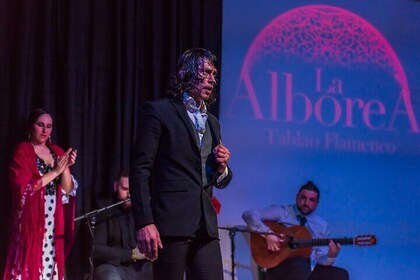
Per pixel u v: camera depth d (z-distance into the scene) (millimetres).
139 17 5137
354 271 5867
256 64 5738
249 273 5426
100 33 4969
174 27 5199
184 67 2547
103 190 4902
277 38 5859
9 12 4695
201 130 2494
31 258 4203
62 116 4766
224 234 5391
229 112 5555
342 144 6004
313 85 5961
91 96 4887
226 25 5652
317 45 6035
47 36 4723
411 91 6418
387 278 6023
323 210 5828
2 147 4594
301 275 5434
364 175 6062
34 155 4383
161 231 2332
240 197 5500
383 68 6309
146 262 4750
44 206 4320
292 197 5715
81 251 4766
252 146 5613
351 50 6184
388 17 6406
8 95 4645
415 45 6504
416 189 6285
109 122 4965
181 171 2396
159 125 2402
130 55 5035
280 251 5465
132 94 5035
